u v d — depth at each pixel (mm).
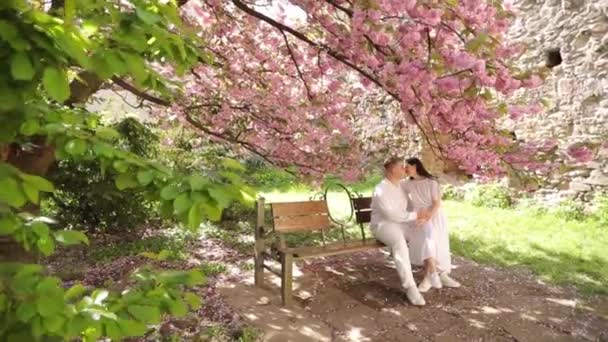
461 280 4926
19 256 2211
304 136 4863
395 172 4477
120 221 6629
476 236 6715
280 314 3959
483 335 3648
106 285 4234
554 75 8031
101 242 6312
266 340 3449
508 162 3219
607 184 7488
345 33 3207
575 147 3207
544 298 4406
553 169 3207
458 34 2623
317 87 4844
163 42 1344
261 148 5258
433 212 4477
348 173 4789
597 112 7566
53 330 990
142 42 1225
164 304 1255
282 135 5051
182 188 1200
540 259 5637
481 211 8430
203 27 4766
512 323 3859
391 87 3049
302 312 4027
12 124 1174
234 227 7223
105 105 7414
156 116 6242
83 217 6535
